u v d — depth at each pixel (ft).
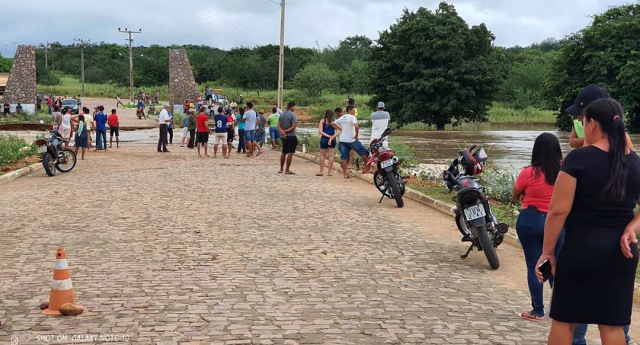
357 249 28.45
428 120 171.42
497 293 22.57
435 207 39.58
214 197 42.37
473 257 27.68
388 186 40.60
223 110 73.31
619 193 12.84
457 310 20.48
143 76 347.36
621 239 12.91
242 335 17.72
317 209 38.47
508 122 194.49
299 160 70.44
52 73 358.43
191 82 191.31
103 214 35.88
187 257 26.37
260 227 32.76
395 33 169.27
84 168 60.95
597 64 154.40
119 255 26.61
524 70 262.26
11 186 48.16
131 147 90.17
